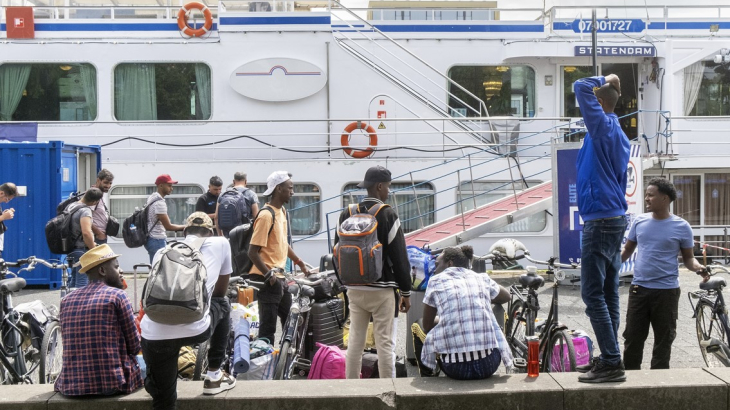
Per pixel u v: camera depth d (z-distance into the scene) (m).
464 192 13.80
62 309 5.01
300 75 13.88
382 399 5.06
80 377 4.93
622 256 6.23
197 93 14.03
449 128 14.07
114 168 13.32
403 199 13.55
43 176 11.98
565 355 5.73
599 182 4.99
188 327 4.60
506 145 13.59
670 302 5.93
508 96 14.74
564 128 13.33
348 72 13.92
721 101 14.96
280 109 13.95
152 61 13.93
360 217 5.51
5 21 14.15
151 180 13.34
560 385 5.16
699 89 14.96
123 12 14.43
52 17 14.59
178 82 13.99
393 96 13.98
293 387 5.25
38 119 13.95
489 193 13.84
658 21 16.11
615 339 5.16
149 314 4.47
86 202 9.09
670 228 5.95
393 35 14.57
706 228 14.73
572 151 11.16
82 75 13.97
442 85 14.63
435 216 13.59
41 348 5.86
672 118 13.75
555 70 14.84
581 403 5.09
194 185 13.41
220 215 9.84
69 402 4.94
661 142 15.05
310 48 13.88
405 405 5.07
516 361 5.84
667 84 14.84
